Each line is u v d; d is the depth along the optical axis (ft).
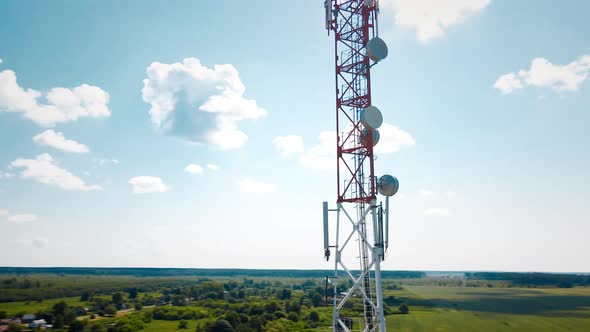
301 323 404.77
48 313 466.70
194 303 561.43
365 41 131.95
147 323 426.51
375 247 119.03
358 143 127.44
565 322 449.89
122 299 626.64
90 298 650.43
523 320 460.55
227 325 374.22
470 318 468.75
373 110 122.62
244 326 376.07
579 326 428.56
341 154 129.08
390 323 437.99
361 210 125.70
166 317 455.63
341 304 122.72
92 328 394.32
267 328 379.76
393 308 539.70
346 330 121.19
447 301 625.82
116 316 483.51
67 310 472.85
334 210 127.13
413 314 495.82
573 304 591.37
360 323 129.39
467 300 638.12
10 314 474.49
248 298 631.97
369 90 128.57
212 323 390.63
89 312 513.45
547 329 413.39
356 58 133.39
